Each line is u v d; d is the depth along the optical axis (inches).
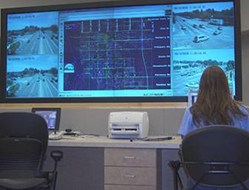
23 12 134.6
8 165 87.5
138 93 124.3
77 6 130.2
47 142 89.4
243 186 65.5
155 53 124.3
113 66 126.6
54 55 131.2
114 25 127.6
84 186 122.3
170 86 122.6
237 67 119.0
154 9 125.4
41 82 131.3
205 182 65.9
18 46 134.2
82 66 128.9
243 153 62.7
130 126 105.9
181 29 123.3
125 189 97.3
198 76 121.3
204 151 63.9
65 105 127.9
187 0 123.3
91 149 121.9
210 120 72.0
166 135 118.3
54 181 92.6
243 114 72.1
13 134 88.0
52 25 132.3
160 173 110.0
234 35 120.3
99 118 123.2
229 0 121.7
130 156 97.3
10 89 133.2
